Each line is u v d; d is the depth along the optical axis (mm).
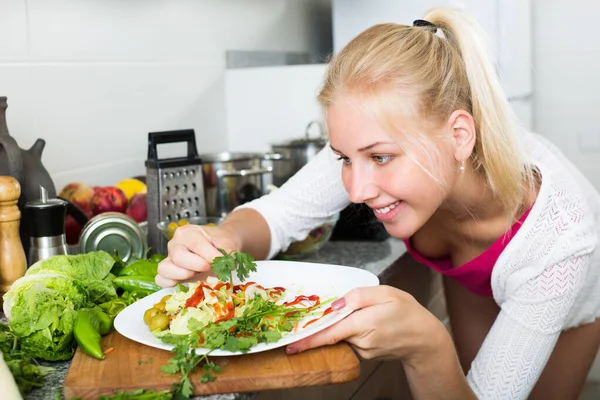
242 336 932
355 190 1092
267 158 1876
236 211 1434
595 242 1268
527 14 2656
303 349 935
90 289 1085
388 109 1062
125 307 1089
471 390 1145
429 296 2055
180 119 2180
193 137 1596
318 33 3258
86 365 909
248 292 1027
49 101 1644
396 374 1943
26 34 1567
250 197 1824
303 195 1448
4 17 1505
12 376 825
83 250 1329
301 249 1558
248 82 2414
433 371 1050
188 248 1121
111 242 1354
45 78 1629
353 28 2529
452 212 1337
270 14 2746
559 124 3115
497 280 1323
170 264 1097
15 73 1543
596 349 1600
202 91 2293
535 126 3131
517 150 1210
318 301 1085
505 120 1197
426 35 1157
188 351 899
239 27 2514
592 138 3080
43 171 1343
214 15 2346
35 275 1037
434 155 1104
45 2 1618
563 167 1374
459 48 1194
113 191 1573
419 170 1088
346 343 972
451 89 1138
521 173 1231
